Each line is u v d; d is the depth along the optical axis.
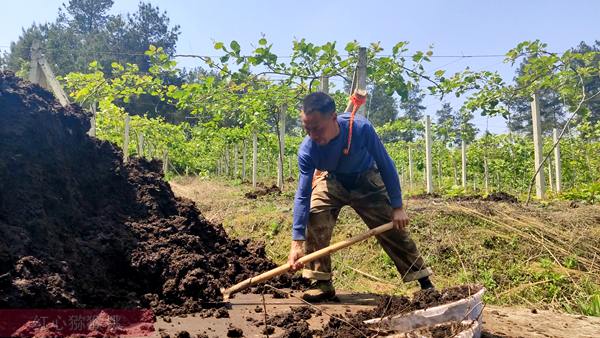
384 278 7.27
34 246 3.29
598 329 4.18
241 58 9.32
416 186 17.97
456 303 3.24
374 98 51.97
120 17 45.88
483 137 16.45
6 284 2.79
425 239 7.96
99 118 14.45
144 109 37.06
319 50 8.96
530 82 10.46
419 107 60.53
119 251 3.90
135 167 5.00
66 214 3.86
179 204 4.97
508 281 7.04
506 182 17.50
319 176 4.49
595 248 7.61
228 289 3.93
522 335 3.82
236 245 5.18
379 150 3.87
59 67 42.50
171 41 47.62
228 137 18.41
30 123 3.80
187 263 3.93
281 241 8.76
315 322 3.60
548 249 7.56
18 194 3.51
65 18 49.66
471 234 7.96
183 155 23.22
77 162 4.35
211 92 10.82
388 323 3.21
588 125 13.98
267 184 20.52
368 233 3.74
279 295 4.43
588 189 11.13
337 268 7.46
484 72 10.56
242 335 3.13
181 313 3.60
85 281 3.50
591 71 9.91
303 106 3.55
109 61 42.53
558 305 6.40
